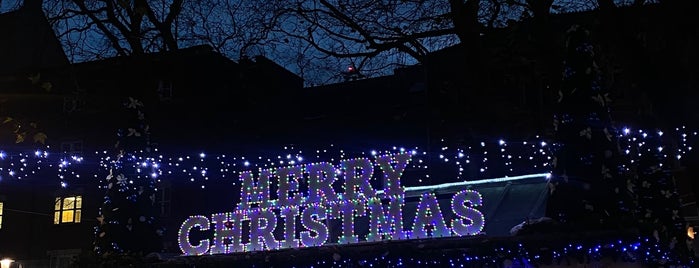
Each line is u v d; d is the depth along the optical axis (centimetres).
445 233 1157
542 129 1366
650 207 1165
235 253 1274
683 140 951
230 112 2716
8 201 3019
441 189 1594
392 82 2427
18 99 3030
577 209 977
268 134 2456
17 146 2991
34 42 3192
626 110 1508
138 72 1570
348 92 2488
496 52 1475
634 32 1101
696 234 1634
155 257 1338
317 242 1286
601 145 985
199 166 2639
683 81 932
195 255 1327
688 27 912
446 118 1978
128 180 1419
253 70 2848
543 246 975
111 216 1386
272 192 1568
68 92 2936
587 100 1002
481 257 1028
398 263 1096
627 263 941
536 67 1445
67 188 2958
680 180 1562
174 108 2770
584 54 1021
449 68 2036
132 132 1458
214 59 2797
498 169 1791
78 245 2898
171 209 2645
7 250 2975
